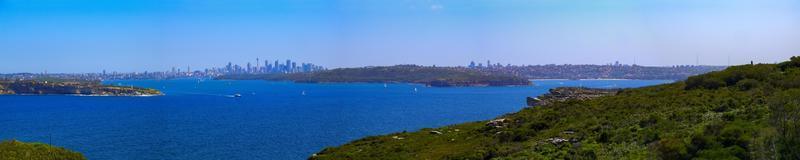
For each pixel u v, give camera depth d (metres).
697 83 75.56
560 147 50.03
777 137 31.67
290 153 107.56
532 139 58.91
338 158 72.00
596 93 113.44
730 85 71.00
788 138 31.02
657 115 54.66
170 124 171.00
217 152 109.56
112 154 108.25
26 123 177.75
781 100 36.19
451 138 73.44
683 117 51.91
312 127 156.38
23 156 72.69
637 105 65.81
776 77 68.19
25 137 139.12
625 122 55.81
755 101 52.66
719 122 44.31
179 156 105.06
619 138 47.81
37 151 76.31
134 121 182.25
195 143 123.56
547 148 50.31
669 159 36.91
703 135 38.19
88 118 194.50
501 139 62.78
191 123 174.00
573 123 63.06
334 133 140.75
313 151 109.88
